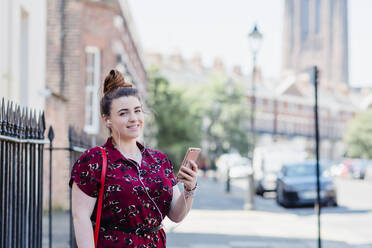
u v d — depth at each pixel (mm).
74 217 2779
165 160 3066
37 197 4688
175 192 3137
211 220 13164
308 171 18250
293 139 76188
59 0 15234
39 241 4688
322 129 80812
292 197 16875
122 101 2920
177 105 31625
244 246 9156
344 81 113750
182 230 11188
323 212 15992
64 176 11828
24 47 10430
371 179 37812
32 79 10711
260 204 18359
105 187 2781
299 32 115000
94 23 16609
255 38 16188
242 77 80875
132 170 2859
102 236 2785
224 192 24906
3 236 3607
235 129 45312
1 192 3562
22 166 4145
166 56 78625
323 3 113438
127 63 21719
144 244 2820
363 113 67812
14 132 3842
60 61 15250
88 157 2822
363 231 11766
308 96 81188
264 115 72812
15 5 9195
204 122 44500
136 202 2795
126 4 20219
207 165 41156
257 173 23469
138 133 2945
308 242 9781
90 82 16672
